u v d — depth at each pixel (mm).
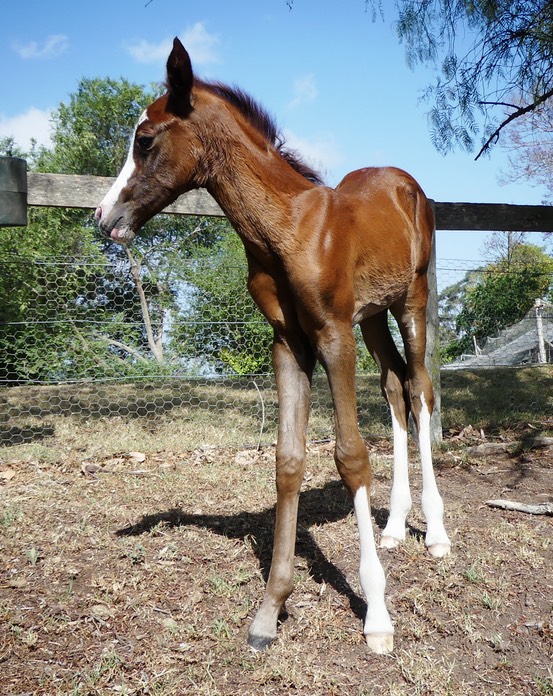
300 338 2494
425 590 2678
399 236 2881
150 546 3150
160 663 2186
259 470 4570
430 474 3164
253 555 3043
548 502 3756
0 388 8383
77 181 4656
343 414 2357
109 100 18250
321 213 2395
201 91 2410
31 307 7109
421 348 3236
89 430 6160
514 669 2156
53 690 2037
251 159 2357
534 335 8992
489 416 6129
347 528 3385
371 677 2117
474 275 8641
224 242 8367
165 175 2400
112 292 7812
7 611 2498
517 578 2779
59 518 3531
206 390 8125
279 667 2141
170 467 4684
